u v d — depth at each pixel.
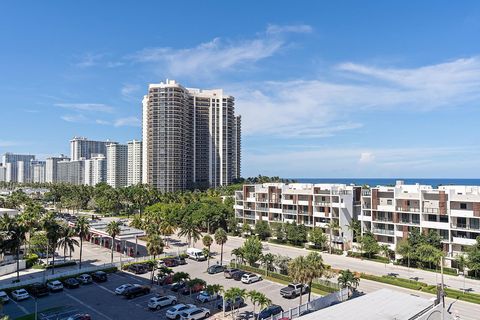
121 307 68.69
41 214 164.12
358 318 45.22
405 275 89.75
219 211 155.25
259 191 147.62
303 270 61.38
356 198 122.44
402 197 105.12
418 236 96.12
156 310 67.12
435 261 88.06
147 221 139.62
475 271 87.44
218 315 64.19
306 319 44.78
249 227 141.75
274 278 86.88
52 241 92.88
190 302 71.19
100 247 126.56
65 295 75.81
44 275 87.50
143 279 87.19
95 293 77.12
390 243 108.12
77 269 92.38
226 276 88.00
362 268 96.62
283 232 130.12
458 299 72.75
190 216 156.00
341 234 120.56
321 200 128.12
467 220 93.44
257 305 69.25
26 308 68.12
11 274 92.50
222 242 98.75
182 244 132.00
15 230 83.75
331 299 66.81
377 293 54.56
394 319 45.50
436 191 99.00
